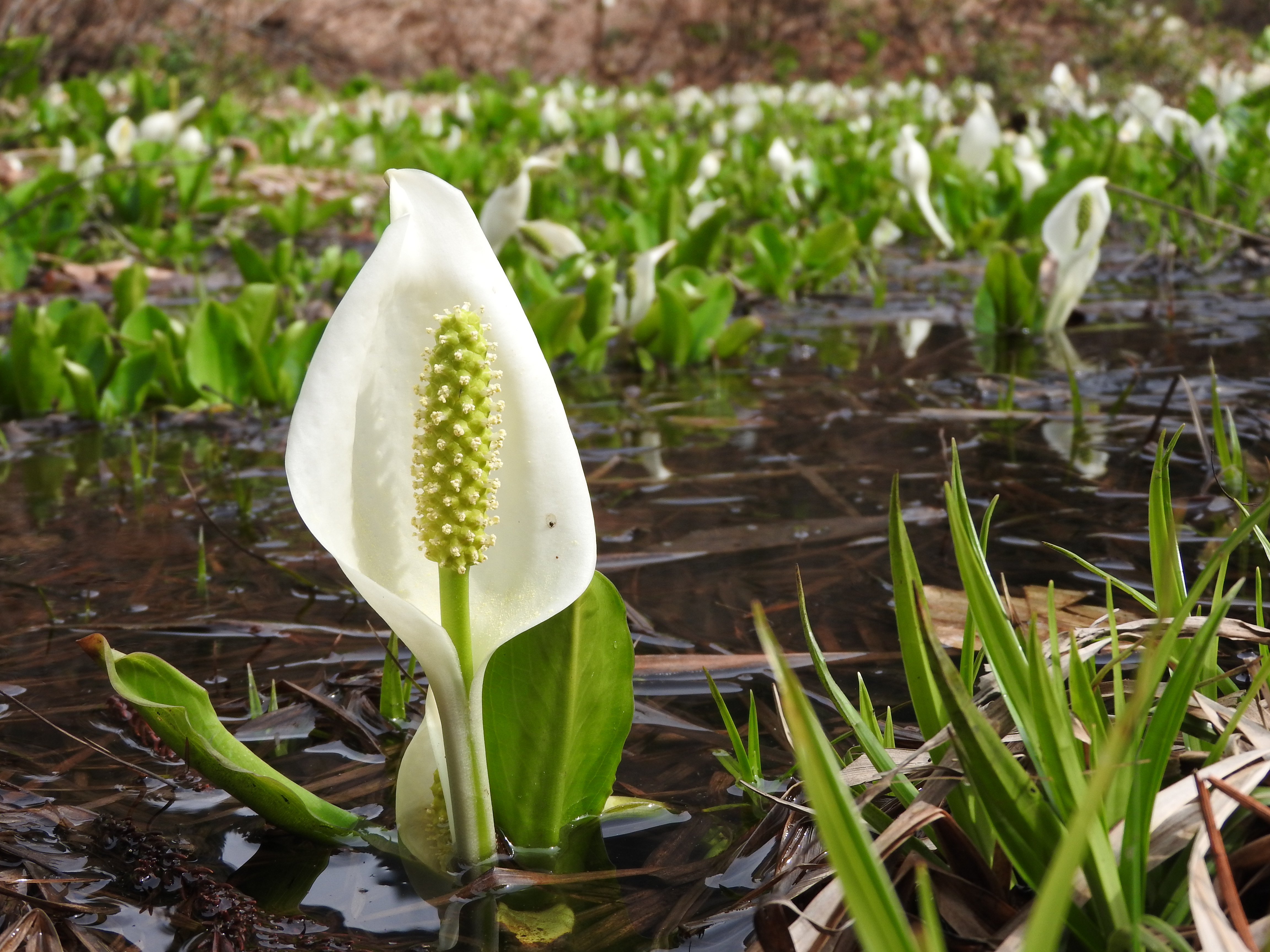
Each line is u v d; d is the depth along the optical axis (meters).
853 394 1.09
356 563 0.43
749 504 0.79
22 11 3.91
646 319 1.27
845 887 0.33
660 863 0.46
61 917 0.44
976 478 0.81
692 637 0.61
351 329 0.41
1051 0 5.68
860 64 6.46
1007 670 0.40
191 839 0.48
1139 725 0.38
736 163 3.02
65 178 2.00
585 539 0.43
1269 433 0.85
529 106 4.20
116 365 1.09
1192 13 5.64
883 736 0.47
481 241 0.42
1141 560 0.66
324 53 6.01
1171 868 0.39
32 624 0.64
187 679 0.45
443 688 0.43
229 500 0.84
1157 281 1.62
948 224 2.04
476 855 0.45
